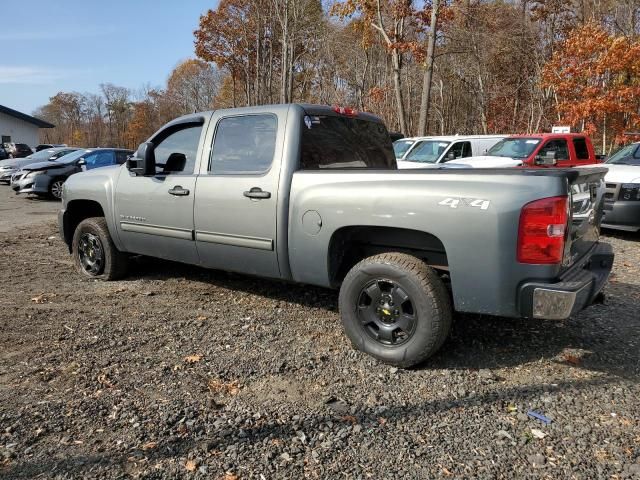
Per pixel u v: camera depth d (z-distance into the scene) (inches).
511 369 137.7
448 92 1462.8
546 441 104.4
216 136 176.1
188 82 2800.2
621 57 768.9
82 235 224.5
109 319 172.2
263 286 211.6
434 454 99.8
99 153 621.6
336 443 103.0
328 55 1350.9
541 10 1109.7
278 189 154.2
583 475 93.6
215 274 229.3
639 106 805.9
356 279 140.6
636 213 315.3
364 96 1245.7
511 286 121.6
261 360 141.6
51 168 587.5
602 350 150.3
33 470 92.9
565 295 116.0
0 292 202.1
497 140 477.7
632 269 249.9
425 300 130.1
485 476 93.4
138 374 132.0
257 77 1612.9
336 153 170.9
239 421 110.4
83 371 133.1
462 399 121.1
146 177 193.0
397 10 844.6
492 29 1083.9
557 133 471.2
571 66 824.9
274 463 96.3
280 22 1382.9
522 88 1306.6
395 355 135.7
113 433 105.0
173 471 93.4
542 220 116.9
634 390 126.0
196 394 122.1
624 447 102.2
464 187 125.4
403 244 148.1
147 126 2933.1
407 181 133.6
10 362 137.8
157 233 190.2
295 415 113.3
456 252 125.7
